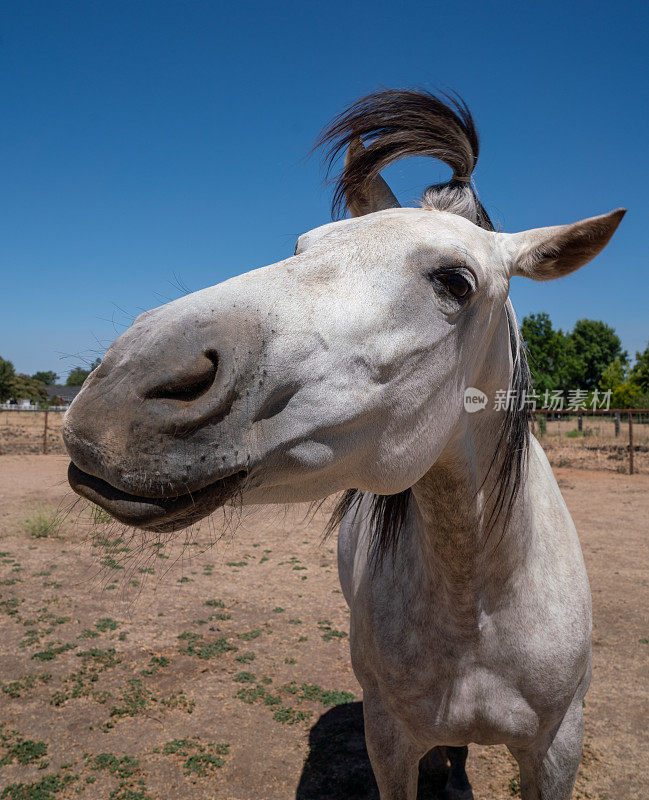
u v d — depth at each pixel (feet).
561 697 5.83
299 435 4.01
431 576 5.70
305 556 21.65
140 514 3.42
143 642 14.07
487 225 6.37
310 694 11.88
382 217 5.08
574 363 143.64
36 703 11.33
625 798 9.10
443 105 6.23
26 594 16.78
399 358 4.42
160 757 9.88
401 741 6.32
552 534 6.39
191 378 3.53
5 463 43.11
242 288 4.09
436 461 5.21
